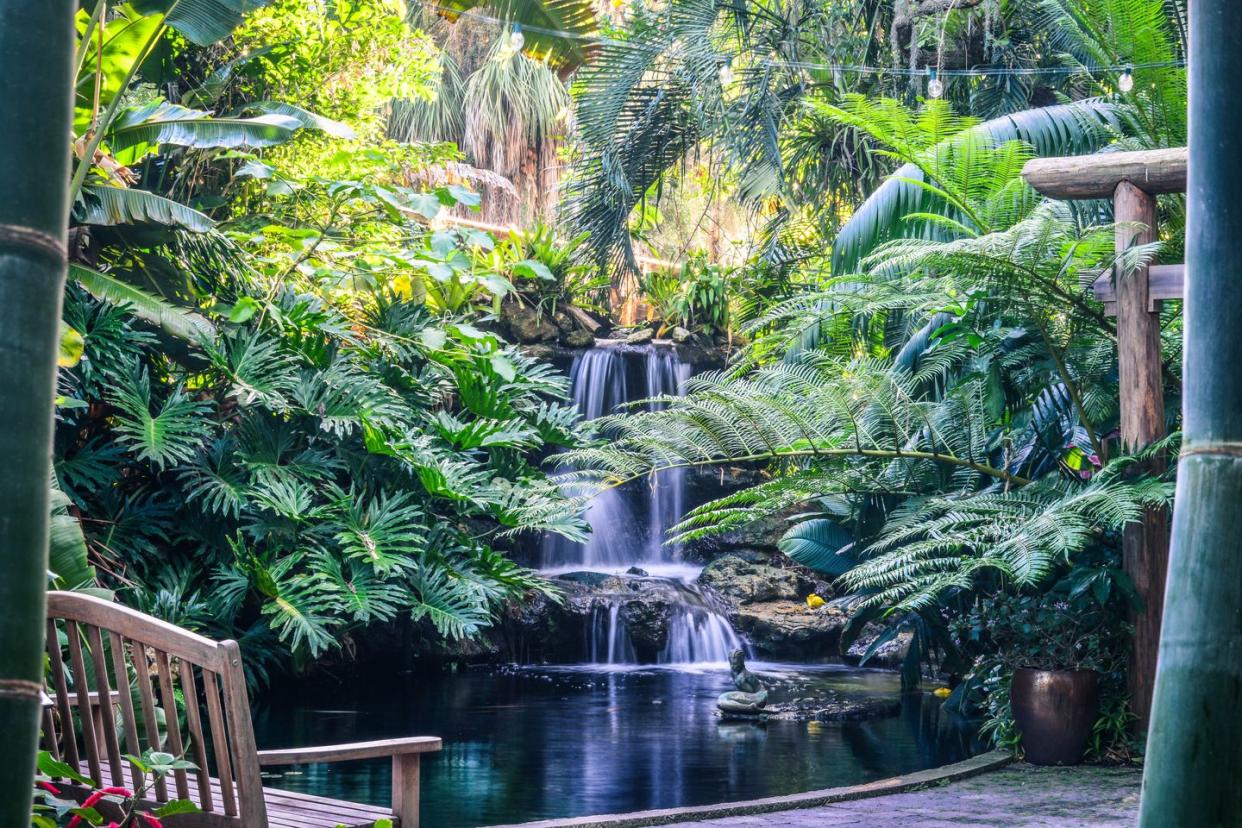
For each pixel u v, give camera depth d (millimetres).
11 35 1294
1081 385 7312
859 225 9453
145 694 3100
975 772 6016
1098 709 6430
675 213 19188
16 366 1277
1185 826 1384
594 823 4699
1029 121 8828
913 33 10195
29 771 1277
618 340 16375
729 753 7160
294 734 7820
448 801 5785
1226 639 1383
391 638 11641
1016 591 6906
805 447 7289
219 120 8375
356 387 9094
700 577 14172
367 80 12180
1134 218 6355
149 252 9391
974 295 6668
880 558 6441
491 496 9195
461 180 17984
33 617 1287
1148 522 6383
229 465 8703
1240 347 1400
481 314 14977
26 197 1292
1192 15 1462
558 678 11312
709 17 13172
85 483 8070
